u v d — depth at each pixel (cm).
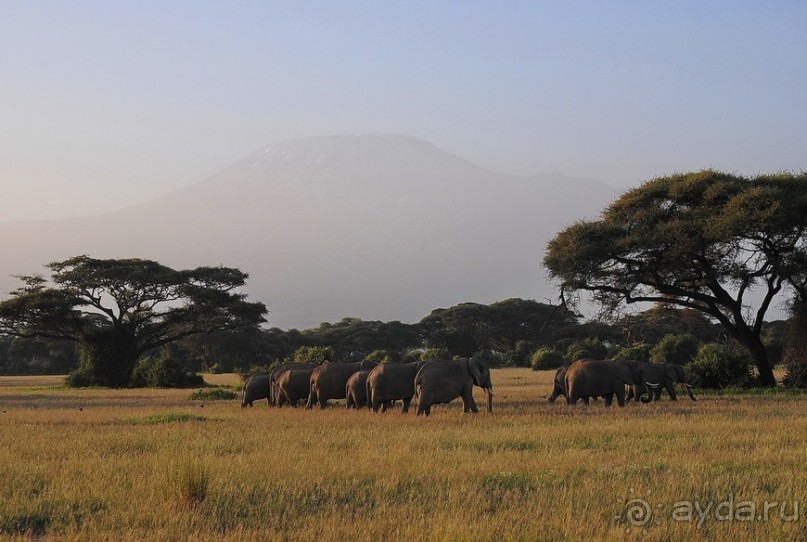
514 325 14550
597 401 4469
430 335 14838
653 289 5734
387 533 1377
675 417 3106
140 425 3050
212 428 2859
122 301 8862
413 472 1856
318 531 1391
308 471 1866
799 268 5106
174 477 1644
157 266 9119
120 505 1570
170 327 9494
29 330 8881
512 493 1656
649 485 1717
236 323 9494
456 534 1333
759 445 2284
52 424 3169
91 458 2100
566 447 2277
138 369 8531
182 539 1366
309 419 3222
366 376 4012
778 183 5506
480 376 3569
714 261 5412
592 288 5722
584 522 1425
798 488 1670
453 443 2347
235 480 1770
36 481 1809
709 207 5422
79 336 8894
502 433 2548
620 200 5812
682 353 7131
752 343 5419
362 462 1977
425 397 3500
